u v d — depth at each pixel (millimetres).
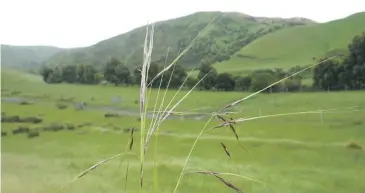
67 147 17469
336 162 14891
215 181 13805
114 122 18719
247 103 17078
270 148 15625
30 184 15016
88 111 20141
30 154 16812
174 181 13914
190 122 16547
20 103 21203
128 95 20156
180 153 15492
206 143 15852
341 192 14086
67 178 14766
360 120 15477
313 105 16641
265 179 13992
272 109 17016
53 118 19938
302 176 14578
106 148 17266
